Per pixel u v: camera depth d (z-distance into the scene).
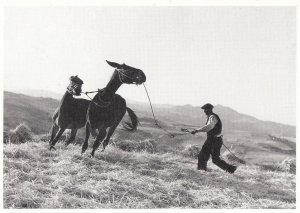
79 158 9.70
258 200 8.65
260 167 12.92
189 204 8.05
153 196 8.07
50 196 7.48
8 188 7.55
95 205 7.33
